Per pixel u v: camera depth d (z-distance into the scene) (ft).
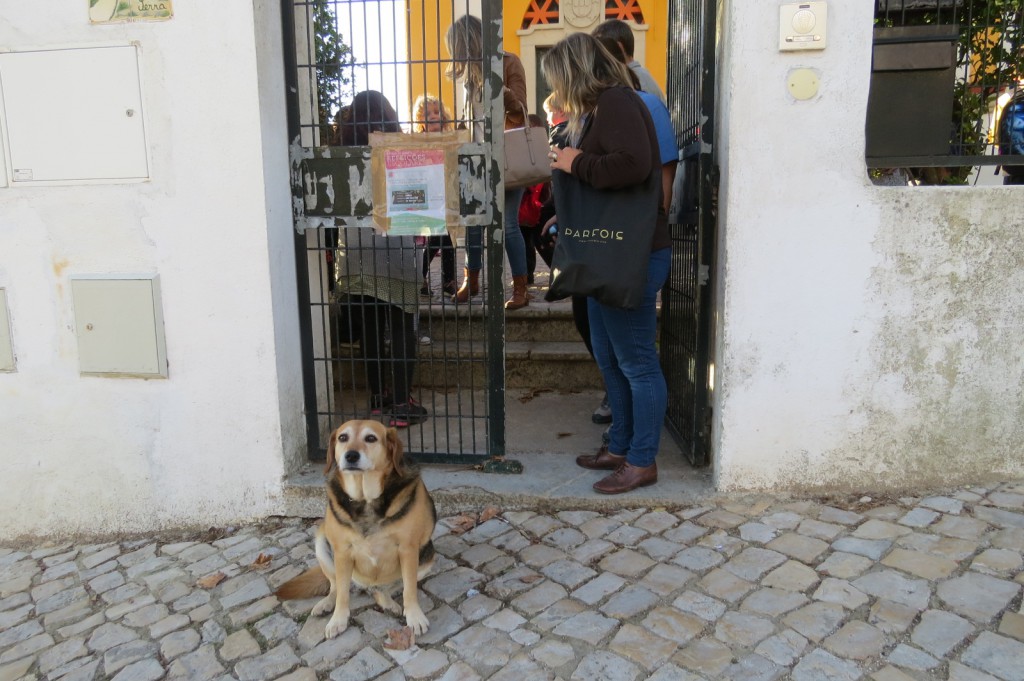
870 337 10.68
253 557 10.69
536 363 16.62
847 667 7.53
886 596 8.58
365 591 9.53
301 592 9.25
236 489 11.81
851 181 10.33
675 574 9.38
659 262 10.83
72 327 11.63
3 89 11.18
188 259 11.25
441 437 13.65
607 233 10.14
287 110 11.55
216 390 11.55
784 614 8.43
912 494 10.96
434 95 12.85
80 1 10.87
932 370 10.73
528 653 8.09
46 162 11.28
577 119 10.67
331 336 14.21
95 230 11.35
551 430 14.10
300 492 11.65
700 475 11.84
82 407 11.85
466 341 16.56
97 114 11.07
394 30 11.30
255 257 11.09
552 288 10.62
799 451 11.03
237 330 11.33
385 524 8.32
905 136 10.96
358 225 11.60
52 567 11.14
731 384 10.91
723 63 10.78
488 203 11.30
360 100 11.64
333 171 11.54
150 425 11.78
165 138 11.00
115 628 9.24
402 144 11.32
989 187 10.27
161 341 11.46
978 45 11.44
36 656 8.84
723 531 10.36
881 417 10.87
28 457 12.06
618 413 11.82
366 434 8.14
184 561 10.81
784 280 10.60
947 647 7.70
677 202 13.50
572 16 33.19
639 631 8.31
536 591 9.25
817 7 9.91
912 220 10.37
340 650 8.36
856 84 10.12
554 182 10.66
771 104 10.23
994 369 10.69
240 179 10.93
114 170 11.16
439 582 9.57
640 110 10.09
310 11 11.50
